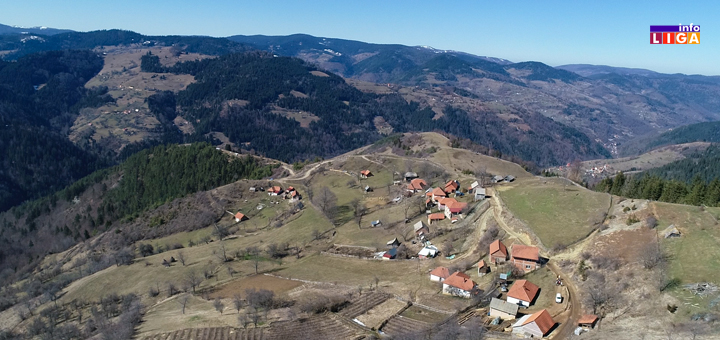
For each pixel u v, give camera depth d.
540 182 160.50
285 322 94.81
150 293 127.81
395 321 91.44
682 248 91.00
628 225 106.94
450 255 121.88
